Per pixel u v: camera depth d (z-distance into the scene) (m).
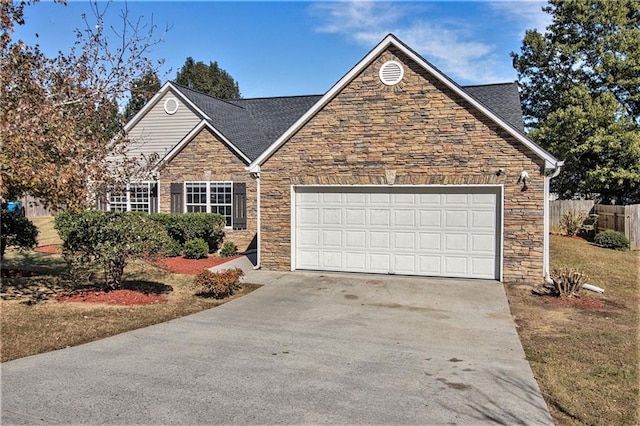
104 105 10.62
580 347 7.01
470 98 11.50
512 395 5.22
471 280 11.89
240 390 5.23
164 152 20.39
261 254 13.58
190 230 16.16
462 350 6.83
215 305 9.58
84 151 9.18
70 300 9.27
